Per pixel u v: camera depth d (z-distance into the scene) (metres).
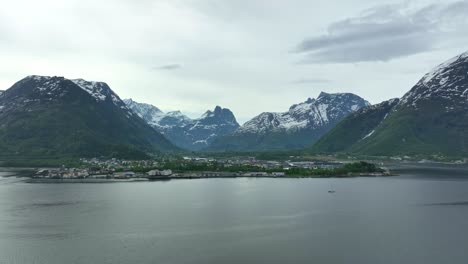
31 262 126.75
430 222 179.88
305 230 166.88
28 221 182.62
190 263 126.38
